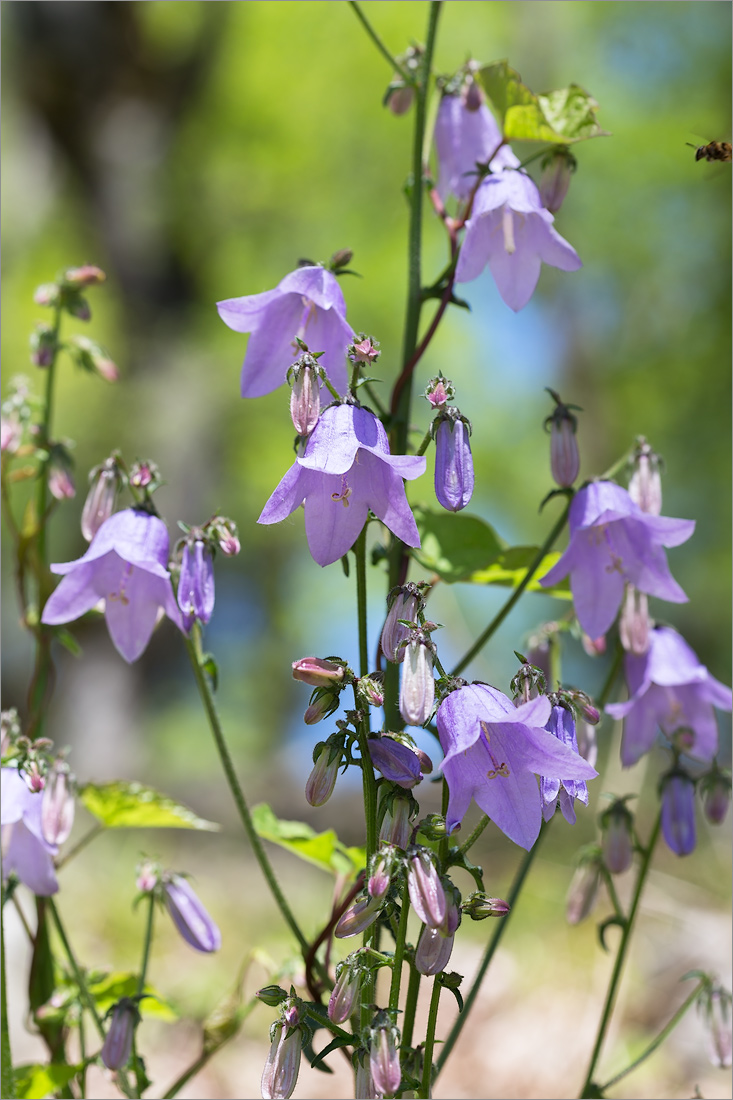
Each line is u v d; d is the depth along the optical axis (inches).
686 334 721.0
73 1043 192.4
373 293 674.8
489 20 674.2
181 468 700.7
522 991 253.4
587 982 255.4
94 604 120.6
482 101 133.7
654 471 129.9
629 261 698.2
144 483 117.3
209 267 753.0
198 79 761.6
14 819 115.6
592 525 120.9
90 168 756.0
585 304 721.6
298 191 721.6
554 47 695.1
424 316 657.0
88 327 706.2
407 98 146.1
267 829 134.6
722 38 691.4
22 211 772.0
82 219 771.4
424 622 88.0
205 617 107.7
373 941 100.8
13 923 200.7
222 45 749.9
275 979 130.4
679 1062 218.4
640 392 730.8
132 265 748.6
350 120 704.4
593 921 291.1
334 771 87.8
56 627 143.0
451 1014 230.7
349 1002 83.8
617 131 670.5
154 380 720.3
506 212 118.2
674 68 708.0
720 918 280.2
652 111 691.4
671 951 264.8
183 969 264.7
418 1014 227.5
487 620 655.1
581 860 139.6
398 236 674.2
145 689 689.6
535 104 124.2
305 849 134.6
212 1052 131.5
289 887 370.3
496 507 751.7
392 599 89.0
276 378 111.1
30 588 145.6
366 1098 83.5
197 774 641.0
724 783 138.0
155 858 132.6
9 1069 111.6
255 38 711.7
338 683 88.7
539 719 79.7
